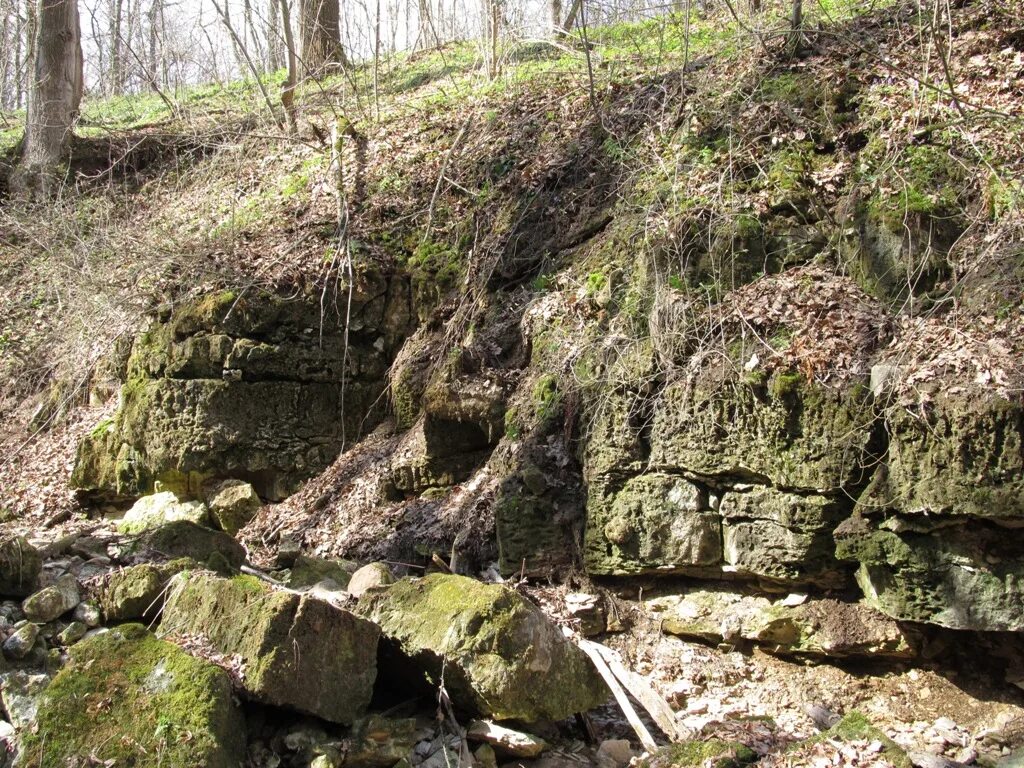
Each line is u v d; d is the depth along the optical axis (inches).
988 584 189.5
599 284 269.6
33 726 157.8
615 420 239.0
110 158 510.9
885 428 199.6
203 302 320.5
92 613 186.9
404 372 311.0
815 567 213.9
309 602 171.0
